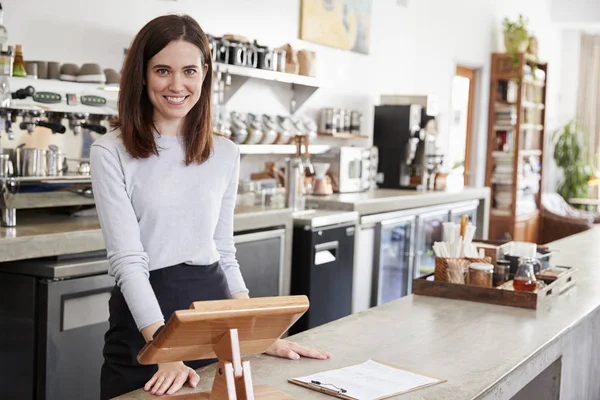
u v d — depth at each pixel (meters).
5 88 3.30
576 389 2.81
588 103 11.70
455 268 2.85
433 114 6.97
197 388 1.73
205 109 1.97
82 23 4.25
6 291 3.21
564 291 3.04
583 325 2.81
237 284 2.10
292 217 4.66
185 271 1.96
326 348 2.10
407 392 1.73
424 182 6.83
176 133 1.96
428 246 6.51
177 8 4.89
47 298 3.08
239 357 1.46
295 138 5.12
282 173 5.70
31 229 3.29
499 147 9.51
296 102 6.11
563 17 10.99
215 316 1.39
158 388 1.68
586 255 4.04
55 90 3.51
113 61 4.47
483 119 9.51
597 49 11.67
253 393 1.51
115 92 3.78
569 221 9.86
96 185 1.89
